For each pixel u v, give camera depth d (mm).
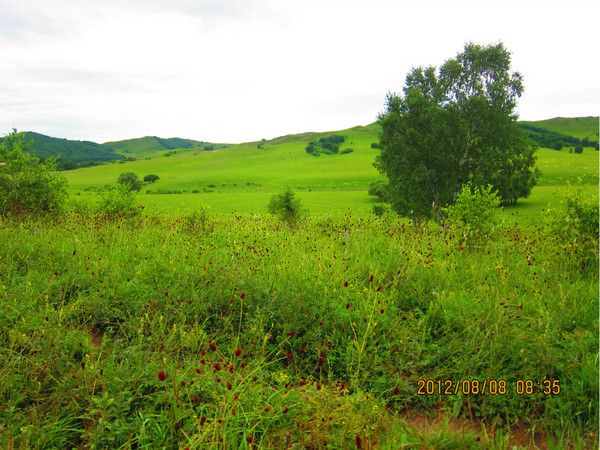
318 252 8289
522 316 5191
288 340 5078
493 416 4016
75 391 3691
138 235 11023
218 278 6457
